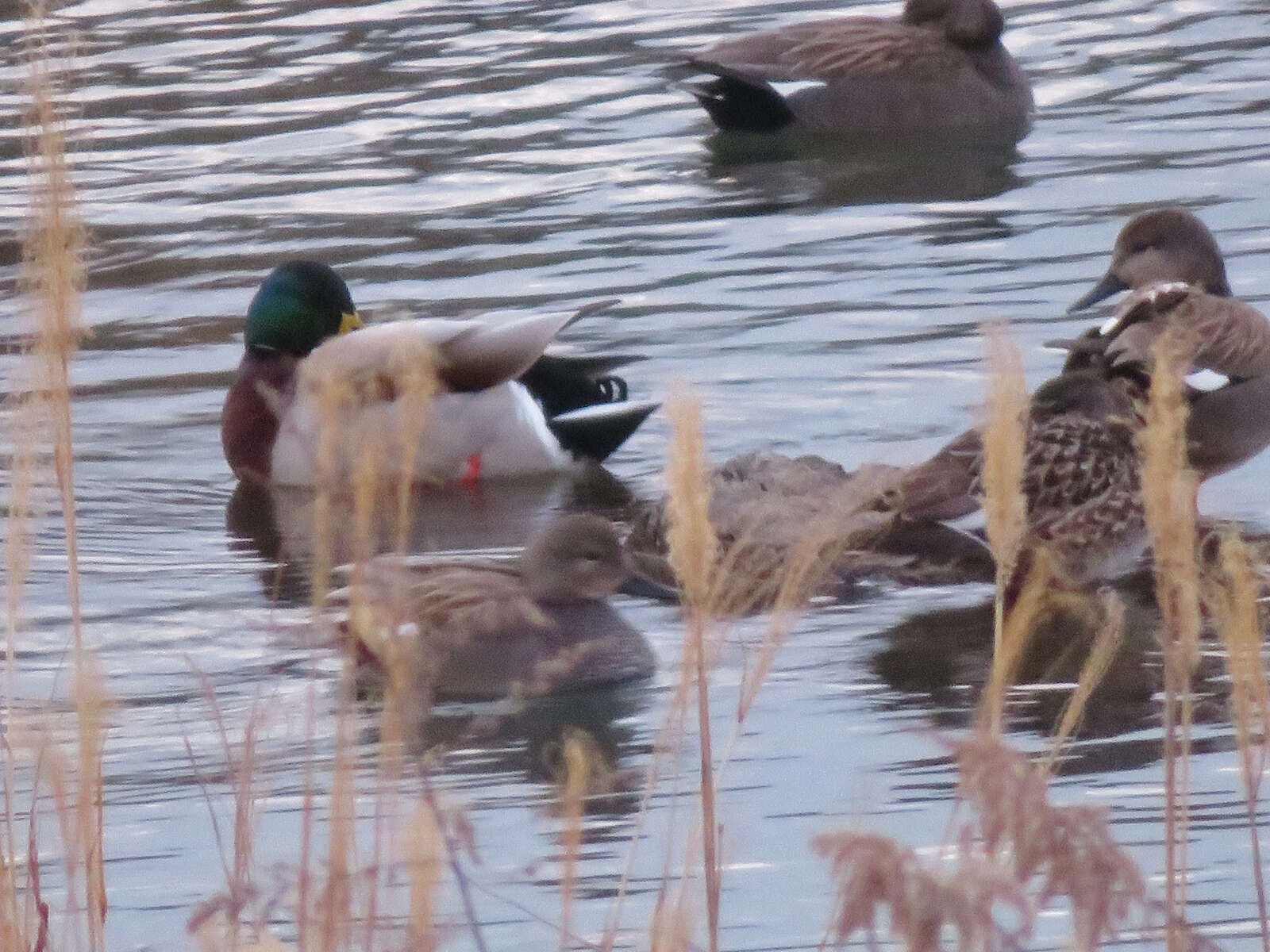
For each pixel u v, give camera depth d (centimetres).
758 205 2091
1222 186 2072
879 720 1047
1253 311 1623
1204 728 1021
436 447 1512
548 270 1892
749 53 2448
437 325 1532
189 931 641
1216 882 848
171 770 996
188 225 2039
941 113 2380
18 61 2498
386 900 759
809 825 920
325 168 2195
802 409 1562
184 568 1317
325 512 591
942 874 515
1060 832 525
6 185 2145
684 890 654
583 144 2277
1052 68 2555
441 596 1123
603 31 2691
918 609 1211
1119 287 1753
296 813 946
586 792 971
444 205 2084
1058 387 1423
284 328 1566
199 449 1559
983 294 1795
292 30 2678
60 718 1040
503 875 877
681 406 593
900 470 1310
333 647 1146
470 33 2670
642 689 1112
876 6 2786
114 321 1806
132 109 2388
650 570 1305
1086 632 1180
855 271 1872
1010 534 607
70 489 699
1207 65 2497
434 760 1014
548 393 1599
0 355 1634
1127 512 1310
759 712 1064
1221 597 612
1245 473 1511
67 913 705
